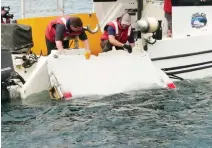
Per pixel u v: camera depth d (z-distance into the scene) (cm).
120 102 827
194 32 1078
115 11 1158
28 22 1082
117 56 923
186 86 980
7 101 840
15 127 671
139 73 933
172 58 1031
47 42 947
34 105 809
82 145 589
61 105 805
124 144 595
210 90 942
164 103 823
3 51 791
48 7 1180
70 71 864
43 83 864
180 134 640
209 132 649
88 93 861
